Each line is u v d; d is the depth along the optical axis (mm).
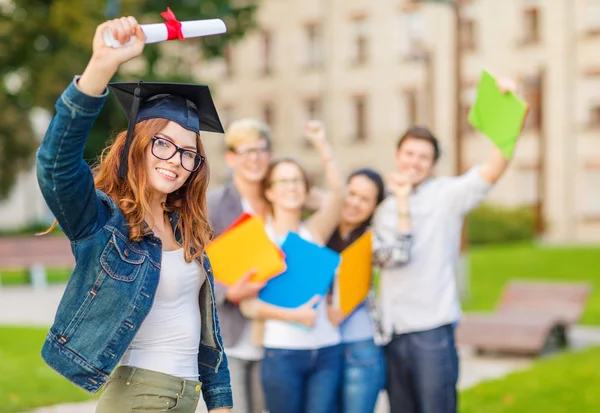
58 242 17219
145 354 3016
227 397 3332
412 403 5043
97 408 3039
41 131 29422
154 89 3023
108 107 23000
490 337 9633
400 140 5199
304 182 5148
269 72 38500
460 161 15281
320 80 37156
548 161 32125
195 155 3068
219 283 4816
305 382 4848
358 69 36188
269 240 4836
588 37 31406
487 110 5078
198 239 3186
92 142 23344
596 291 16641
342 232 5332
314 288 4809
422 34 34500
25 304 13984
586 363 8828
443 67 33906
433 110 33750
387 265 4938
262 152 5133
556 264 20672
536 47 32219
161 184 3010
